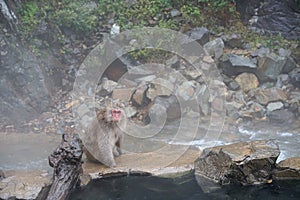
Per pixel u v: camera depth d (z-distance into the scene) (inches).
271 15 366.0
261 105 293.1
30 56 305.1
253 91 302.5
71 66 325.4
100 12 353.7
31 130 271.9
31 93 295.3
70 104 294.4
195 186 193.5
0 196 171.2
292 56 329.1
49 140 253.1
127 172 202.5
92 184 194.1
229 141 248.4
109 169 203.2
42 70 307.6
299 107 286.5
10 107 287.4
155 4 362.6
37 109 293.4
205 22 359.9
